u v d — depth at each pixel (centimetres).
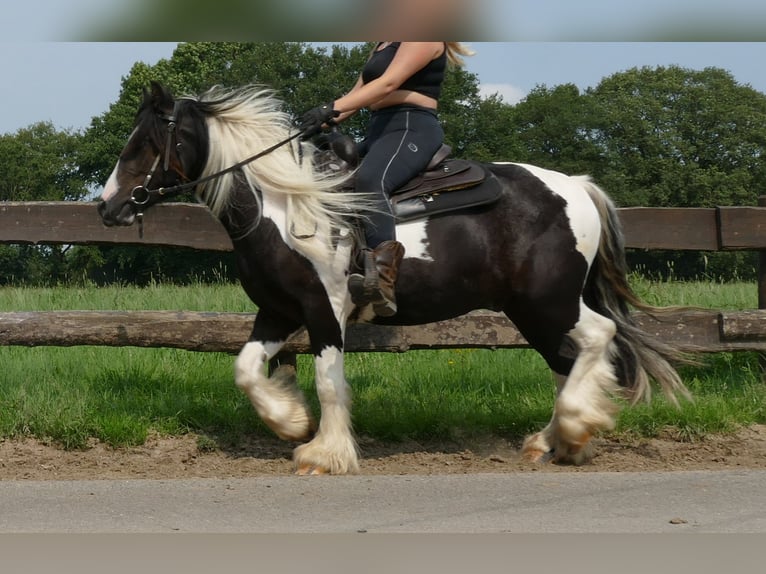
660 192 6231
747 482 496
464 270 560
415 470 570
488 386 737
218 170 545
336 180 544
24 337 655
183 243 689
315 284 537
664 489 482
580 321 575
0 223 682
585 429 567
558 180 588
